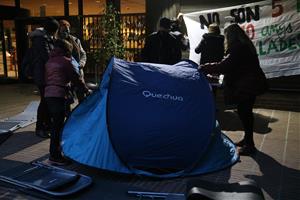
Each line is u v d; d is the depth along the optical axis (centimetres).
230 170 463
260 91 505
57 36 609
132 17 1061
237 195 299
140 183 429
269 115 749
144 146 447
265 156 513
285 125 676
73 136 486
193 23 878
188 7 914
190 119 459
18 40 1227
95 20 1099
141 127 448
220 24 866
